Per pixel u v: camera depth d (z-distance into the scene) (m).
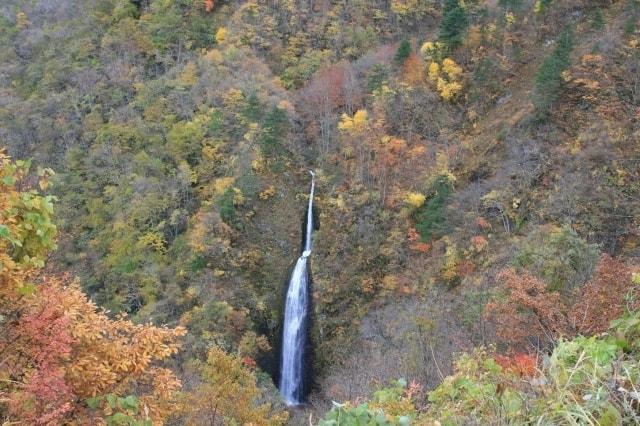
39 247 5.02
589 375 3.05
